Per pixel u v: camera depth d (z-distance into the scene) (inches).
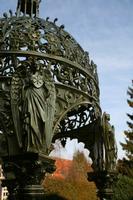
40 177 313.4
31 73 330.6
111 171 416.2
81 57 389.4
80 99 375.2
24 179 312.0
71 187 1091.9
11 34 353.7
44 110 322.7
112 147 414.0
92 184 1416.1
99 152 427.2
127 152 1520.7
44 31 366.9
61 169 2003.0
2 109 339.0
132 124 1581.0
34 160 306.2
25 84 326.0
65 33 389.1
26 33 355.9
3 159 328.2
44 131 318.0
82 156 1881.2
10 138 331.3
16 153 324.2
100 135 427.2
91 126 449.4
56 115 351.3
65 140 490.3
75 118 453.7
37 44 354.6
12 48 347.3
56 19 392.5
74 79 372.2
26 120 314.5
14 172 320.2
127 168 1380.4
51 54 354.6
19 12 397.1
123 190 884.6
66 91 362.6
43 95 327.3
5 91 340.8
